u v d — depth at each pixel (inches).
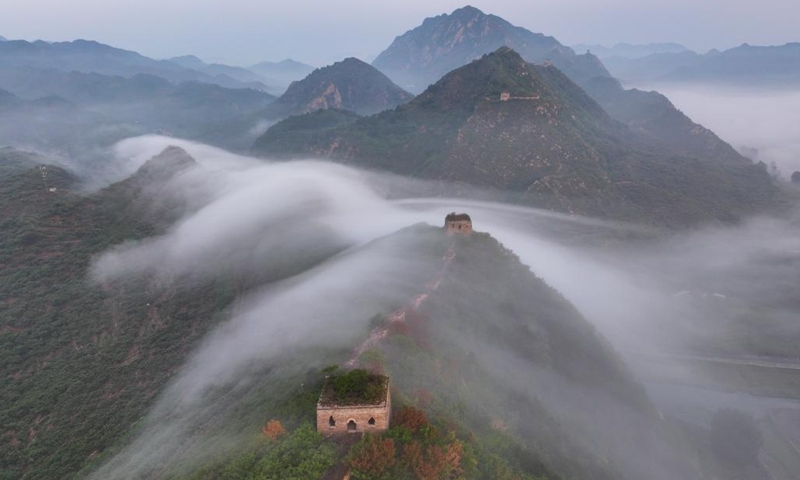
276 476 1731.1
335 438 1881.2
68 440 2987.2
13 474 2807.6
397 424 1919.3
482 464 1978.3
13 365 3676.2
